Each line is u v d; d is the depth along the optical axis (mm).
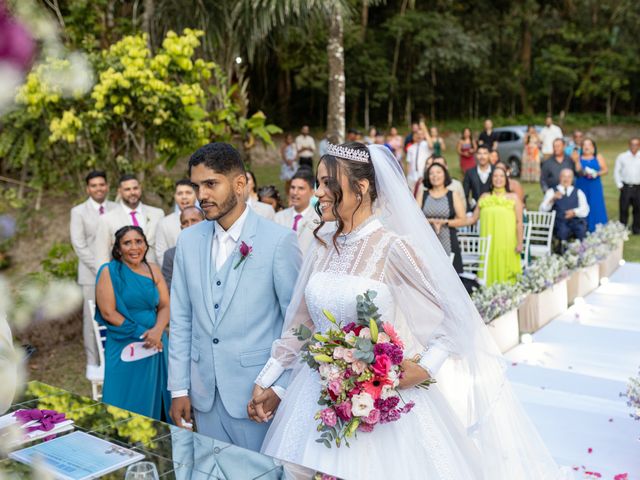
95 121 7086
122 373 4098
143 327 4113
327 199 2545
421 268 2494
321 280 2586
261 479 1720
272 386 2729
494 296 5922
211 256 2887
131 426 2115
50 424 2082
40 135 7395
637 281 8484
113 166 7625
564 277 7270
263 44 11234
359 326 2393
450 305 2504
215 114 8297
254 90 29734
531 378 5219
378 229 2568
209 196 2713
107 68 7137
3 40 527
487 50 31781
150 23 9469
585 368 5434
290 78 31266
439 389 2711
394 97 33188
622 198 11758
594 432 4199
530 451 2828
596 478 3514
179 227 5543
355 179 2508
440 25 31016
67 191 7812
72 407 2295
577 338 6242
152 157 8203
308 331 2447
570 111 39562
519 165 19891
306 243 5133
